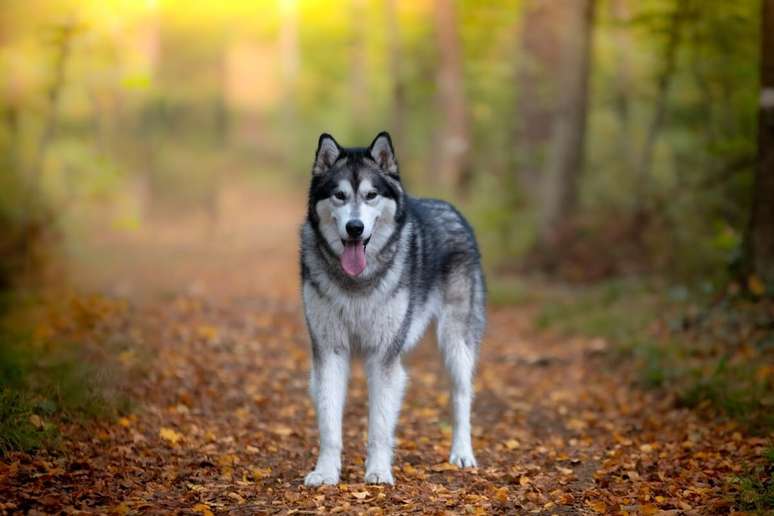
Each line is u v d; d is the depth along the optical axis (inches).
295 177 1400.1
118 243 787.4
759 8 556.7
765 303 373.7
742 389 297.1
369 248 232.2
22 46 554.9
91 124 885.8
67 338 327.3
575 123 684.1
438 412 330.0
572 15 679.7
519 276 653.9
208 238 832.9
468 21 1006.4
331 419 231.5
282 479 231.8
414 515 197.8
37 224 498.0
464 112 936.3
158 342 355.3
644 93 768.3
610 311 481.7
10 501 188.5
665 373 341.4
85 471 215.8
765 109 376.5
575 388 367.9
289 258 800.9
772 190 378.6
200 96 811.4
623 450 261.0
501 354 443.8
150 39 888.3
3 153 568.4
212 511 196.5
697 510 197.2
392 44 1010.1
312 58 1507.1
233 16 1298.0
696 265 520.7
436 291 266.2
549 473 243.0
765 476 217.3
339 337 235.8
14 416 229.3
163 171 817.5
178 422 275.1
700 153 606.5
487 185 849.5
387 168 239.1
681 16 598.5
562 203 684.7
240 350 383.9
